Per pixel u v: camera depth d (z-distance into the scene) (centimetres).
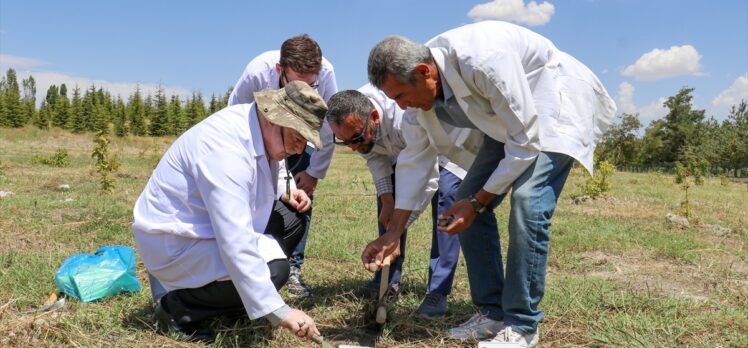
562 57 322
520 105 281
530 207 296
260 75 408
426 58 285
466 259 344
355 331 346
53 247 515
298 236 382
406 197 349
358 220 768
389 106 383
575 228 743
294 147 303
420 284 449
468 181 334
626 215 940
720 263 572
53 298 366
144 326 331
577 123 304
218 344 308
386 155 409
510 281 308
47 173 1353
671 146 4700
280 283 320
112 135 4362
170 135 4528
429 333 342
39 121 4719
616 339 330
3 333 304
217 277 302
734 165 3847
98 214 707
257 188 310
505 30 295
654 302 405
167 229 305
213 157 293
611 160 2605
